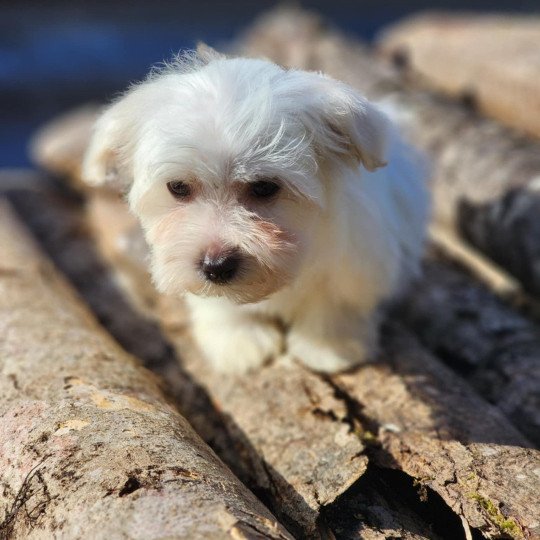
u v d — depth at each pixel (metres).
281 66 0.53
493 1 2.39
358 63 1.08
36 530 0.42
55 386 0.50
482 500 0.46
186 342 0.63
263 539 0.39
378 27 2.16
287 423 0.52
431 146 0.83
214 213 0.50
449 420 0.51
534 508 0.45
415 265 0.65
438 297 0.67
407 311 0.67
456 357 0.61
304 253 0.51
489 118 0.93
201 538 0.39
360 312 0.59
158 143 0.49
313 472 0.48
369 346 0.58
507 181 0.73
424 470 0.48
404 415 0.52
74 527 0.41
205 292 0.50
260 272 0.50
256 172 0.49
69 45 2.04
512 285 0.73
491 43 1.00
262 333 0.58
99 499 0.42
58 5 2.45
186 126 0.48
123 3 2.50
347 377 0.56
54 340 0.55
